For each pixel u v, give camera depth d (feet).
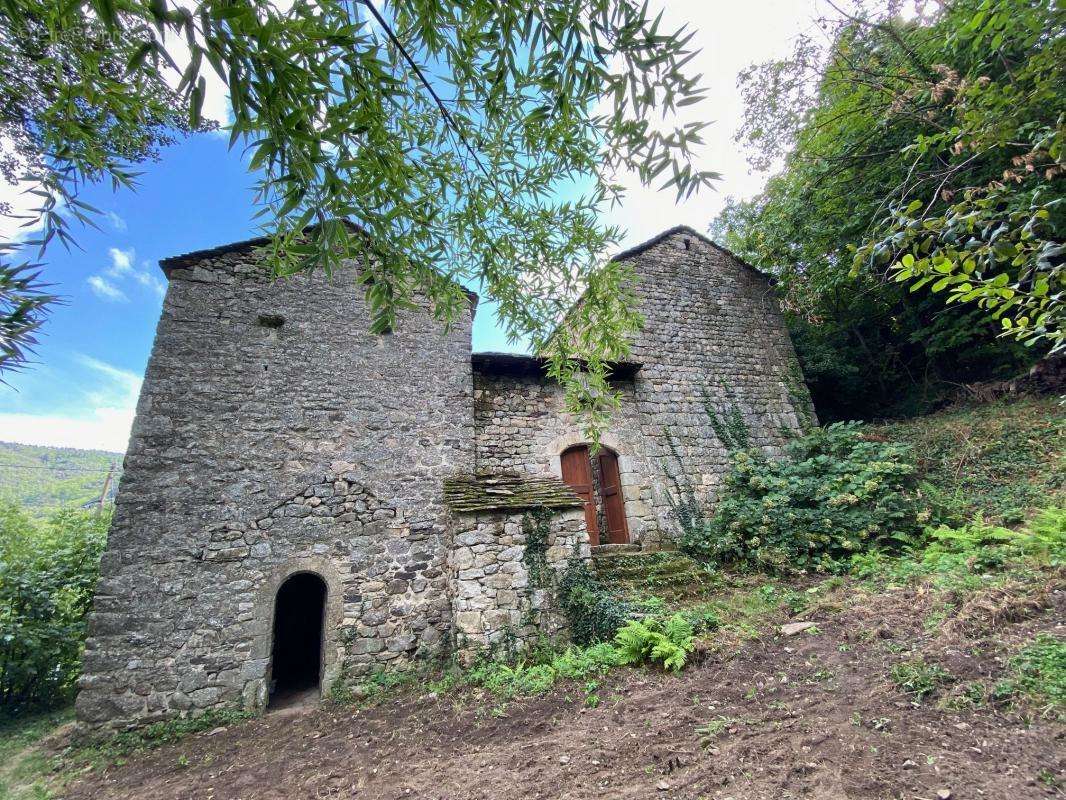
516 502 16.76
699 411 26.81
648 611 15.38
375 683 16.03
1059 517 14.39
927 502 20.43
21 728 16.57
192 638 15.21
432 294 7.00
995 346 26.96
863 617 13.24
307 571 16.98
